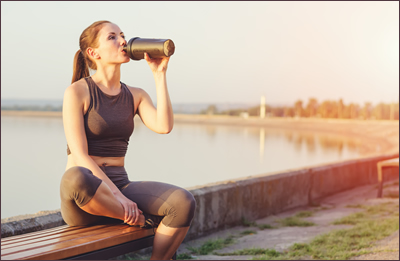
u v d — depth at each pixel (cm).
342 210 621
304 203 677
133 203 204
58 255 164
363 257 359
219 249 420
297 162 3275
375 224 477
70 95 210
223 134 7181
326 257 365
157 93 231
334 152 4038
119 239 190
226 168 2908
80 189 184
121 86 233
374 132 6769
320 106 11588
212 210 487
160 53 212
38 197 2055
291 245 421
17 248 166
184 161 3319
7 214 1595
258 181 571
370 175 927
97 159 219
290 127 9769
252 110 13712
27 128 7706
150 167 2934
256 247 419
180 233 207
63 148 4769
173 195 207
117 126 219
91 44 220
